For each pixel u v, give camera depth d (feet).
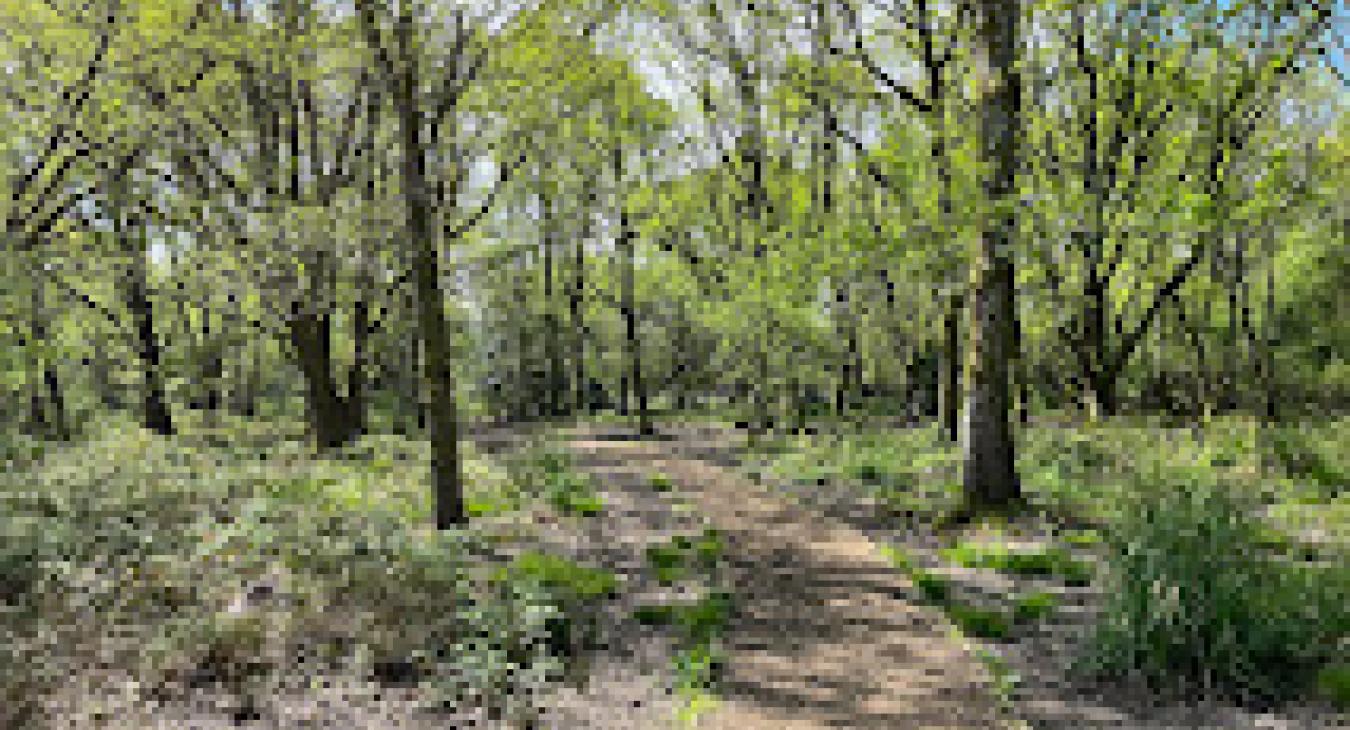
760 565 31.94
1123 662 20.85
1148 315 69.67
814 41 64.03
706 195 91.20
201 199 55.93
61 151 51.60
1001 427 38.93
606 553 32.99
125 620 20.59
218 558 24.56
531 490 45.96
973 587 28.91
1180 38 55.42
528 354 138.82
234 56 52.24
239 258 52.42
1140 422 66.39
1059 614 25.81
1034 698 20.16
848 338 79.20
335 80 57.67
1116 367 71.15
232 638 19.83
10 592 21.01
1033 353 92.63
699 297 90.12
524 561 28.76
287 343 68.85
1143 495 23.49
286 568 24.26
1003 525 36.45
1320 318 89.51
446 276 57.36
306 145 60.34
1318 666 20.33
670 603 26.91
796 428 82.79
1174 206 55.88
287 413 118.42
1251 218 68.23
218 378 107.14
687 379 159.53
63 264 57.36
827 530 38.19
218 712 17.34
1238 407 93.50
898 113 60.13
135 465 37.17
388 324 81.25
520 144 67.26
